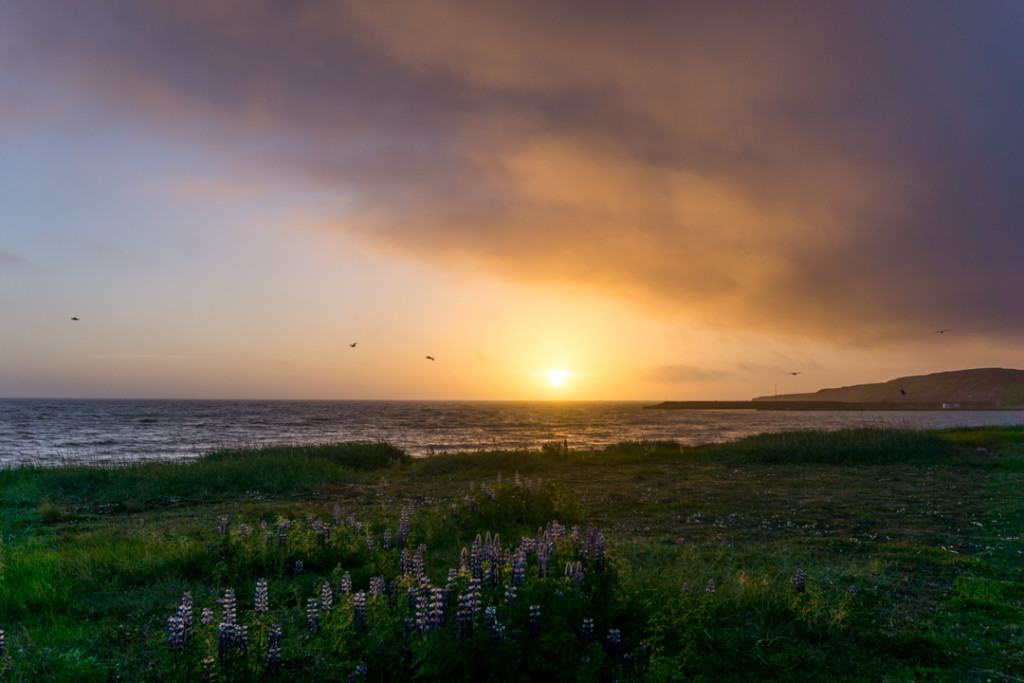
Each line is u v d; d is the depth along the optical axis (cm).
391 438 5028
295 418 9362
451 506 1167
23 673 470
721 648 546
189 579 780
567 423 8844
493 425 7906
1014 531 1073
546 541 632
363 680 430
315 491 1672
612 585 598
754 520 1232
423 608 453
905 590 726
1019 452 2300
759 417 12788
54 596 672
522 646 445
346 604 518
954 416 12562
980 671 495
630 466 2295
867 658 529
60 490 1570
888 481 1775
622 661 472
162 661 489
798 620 613
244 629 466
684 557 843
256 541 859
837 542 1000
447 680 419
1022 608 649
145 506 1429
